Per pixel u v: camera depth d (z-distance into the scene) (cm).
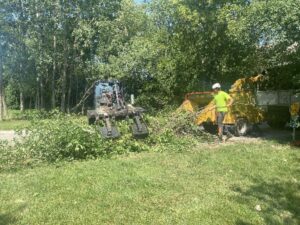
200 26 2280
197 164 1086
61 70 4381
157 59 2847
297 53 1549
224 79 2217
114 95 1689
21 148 1168
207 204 767
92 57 3909
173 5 2469
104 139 1272
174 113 1577
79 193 830
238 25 1658
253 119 1716
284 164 1087
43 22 3744
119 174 976
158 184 889
